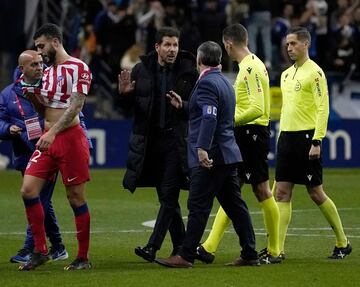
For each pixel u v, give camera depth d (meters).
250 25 78.81
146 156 33.84
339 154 80.19
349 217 47.47
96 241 39.56
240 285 28.56
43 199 33.62
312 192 35.06
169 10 77.25
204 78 31.41
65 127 31.17
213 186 31.53
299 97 34.56
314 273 30.84
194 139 31.56
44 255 31.78
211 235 33.94
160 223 33.41
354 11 84.25
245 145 34.00
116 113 78.69
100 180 66.81
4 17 74.69
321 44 83.50
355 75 83.25
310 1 83.31
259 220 46.56
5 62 74.88
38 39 31.56
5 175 69.81
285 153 34.69
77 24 78.44
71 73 31.44
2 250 36.91
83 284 28.67
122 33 77.62
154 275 30.23
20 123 34.22
